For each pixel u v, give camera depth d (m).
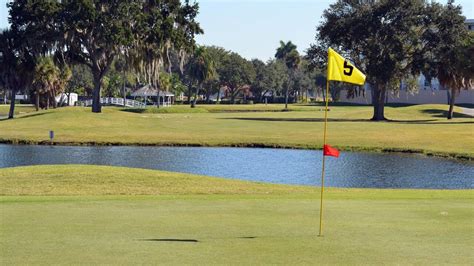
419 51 94.44
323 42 97.75
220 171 40.06
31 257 12.01
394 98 161.50
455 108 115.94
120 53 82.81
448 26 91.31
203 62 146.75
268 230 15.01
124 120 78.19
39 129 67.81
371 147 54.72
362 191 25.73
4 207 18.31
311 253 12.61
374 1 95.69
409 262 11.98
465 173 39.84
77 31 81.00
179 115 107.31
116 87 177.25
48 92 108.06
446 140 59.19
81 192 24.34
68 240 13.57
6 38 82.94
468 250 13.03
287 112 126.50
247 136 62.72
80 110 83.88
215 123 83.06
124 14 80.25
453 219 16.88
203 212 17.70
